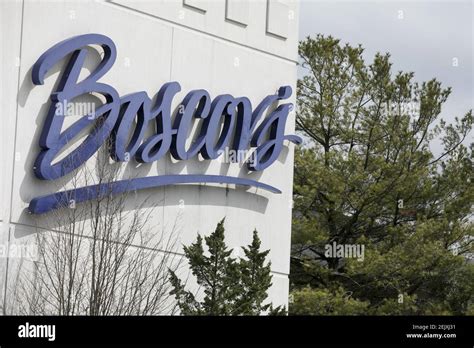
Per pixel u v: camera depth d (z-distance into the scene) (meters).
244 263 21.06
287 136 25.78
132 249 22.42
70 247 20.45
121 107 22.48
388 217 39.34
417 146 39.69
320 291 35.50
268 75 25.69
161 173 23.23
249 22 25.33
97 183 22.00
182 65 23.84
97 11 22.28
